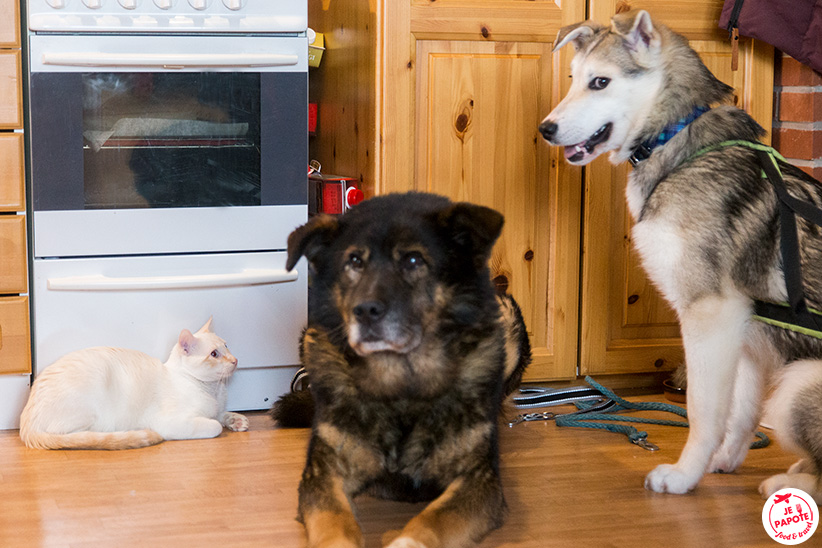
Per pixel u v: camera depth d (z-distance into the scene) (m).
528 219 3.06
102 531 1.94
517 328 2.76
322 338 2.01
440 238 1.90
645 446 2.59
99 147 2.70
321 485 1.89
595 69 2.39
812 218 2.12
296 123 2.86
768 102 3.19
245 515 2.04
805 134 3.13
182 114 2.75
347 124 3.23
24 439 2.56
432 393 1.94
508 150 3.01
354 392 1.96
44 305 2.71
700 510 2.11
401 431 1.97
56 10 2.61
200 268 2.83
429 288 1.88
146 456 2.47
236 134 2.81
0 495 2.15
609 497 2.19
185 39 2.73
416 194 2.12
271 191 2.87
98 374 2.56
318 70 3.60
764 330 2.26
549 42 3.00
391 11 2.84
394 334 1.80
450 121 2.96
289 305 2.92
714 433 2.22
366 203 2.04
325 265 1.98
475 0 2.92
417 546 1.62
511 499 2.17
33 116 2.63
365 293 1.80
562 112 2.41
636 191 2.40
